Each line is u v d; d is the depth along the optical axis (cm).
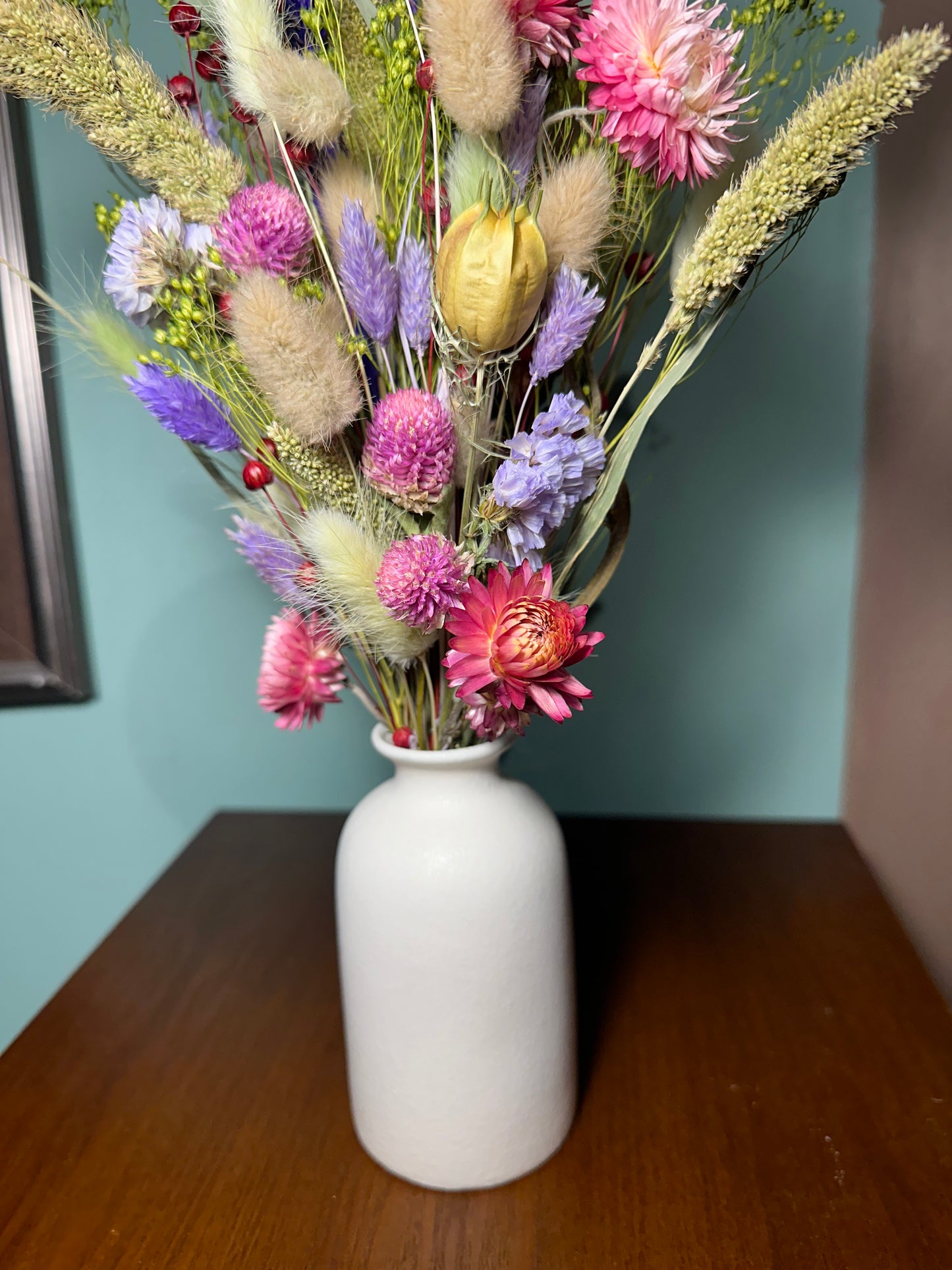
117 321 55
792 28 75
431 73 43
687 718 97
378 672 57
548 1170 58
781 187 42
